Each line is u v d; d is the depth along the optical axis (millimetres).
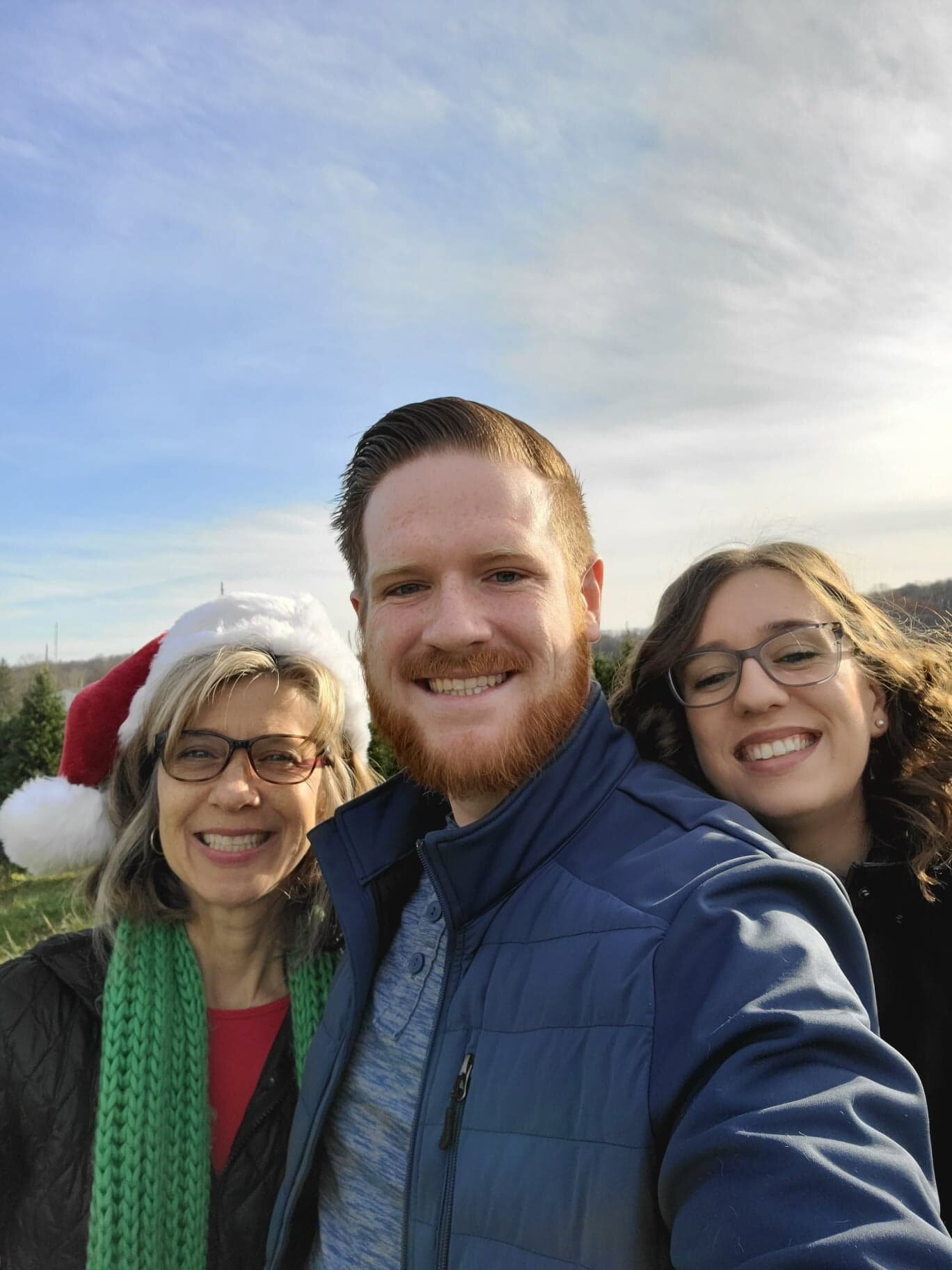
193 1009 671
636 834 490
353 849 612
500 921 482
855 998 391
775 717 654
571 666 525
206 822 668
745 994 379
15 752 6656
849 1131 336
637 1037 396
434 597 517
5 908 3537
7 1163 615
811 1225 308
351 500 580
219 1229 629
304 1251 587
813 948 400
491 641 506
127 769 730
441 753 508
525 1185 400
